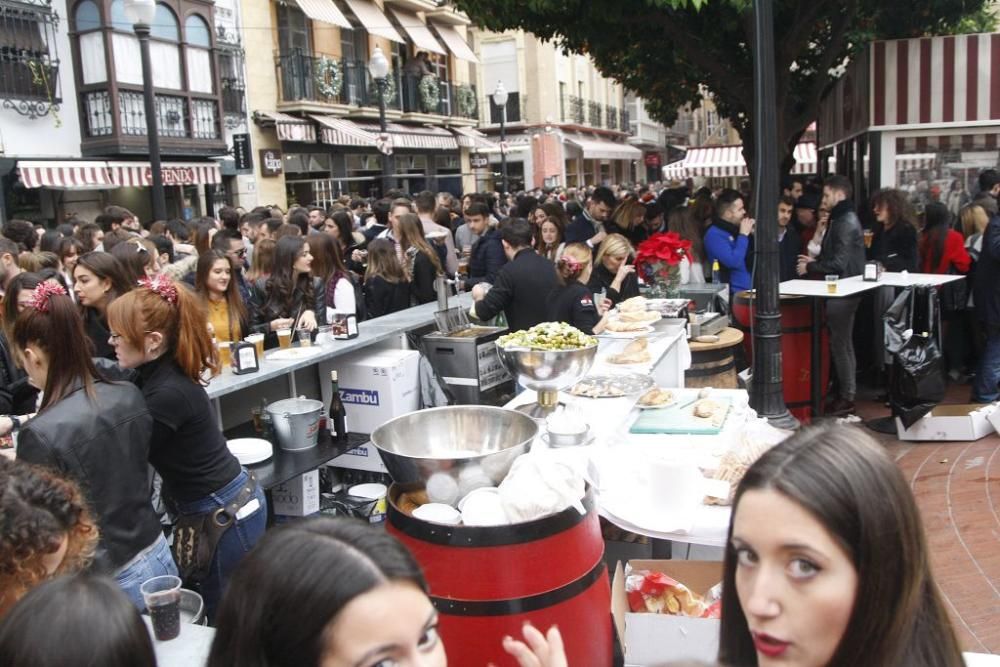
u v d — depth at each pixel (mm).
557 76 34625
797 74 13156
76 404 2428
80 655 1058
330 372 4891
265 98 18969
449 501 2445
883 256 7250
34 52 13719
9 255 4938
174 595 2020
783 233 7441
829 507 1123
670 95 15219
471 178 29750
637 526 2514
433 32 26172
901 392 6008
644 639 2361
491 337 5238
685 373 5160
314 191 20656
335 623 1103
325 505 4508
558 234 7527
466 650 2088
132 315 2725
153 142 8867
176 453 2867
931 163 8750
